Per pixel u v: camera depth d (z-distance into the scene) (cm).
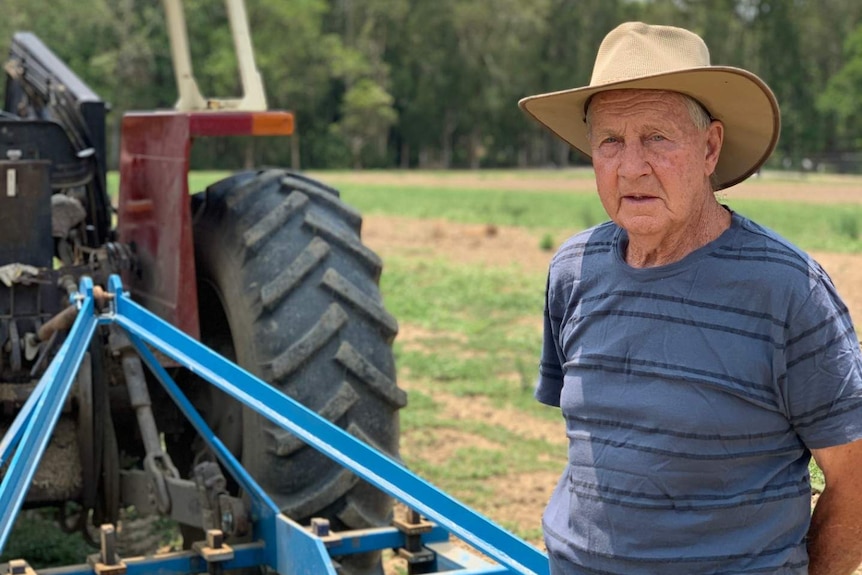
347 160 8981
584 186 5006
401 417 734
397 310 1179
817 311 222
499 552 295
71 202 466
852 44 8788
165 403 458
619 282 240
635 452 232
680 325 230
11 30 6531
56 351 399
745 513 228
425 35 9394
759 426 227
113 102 7262
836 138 9706
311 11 8738
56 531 535
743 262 228
